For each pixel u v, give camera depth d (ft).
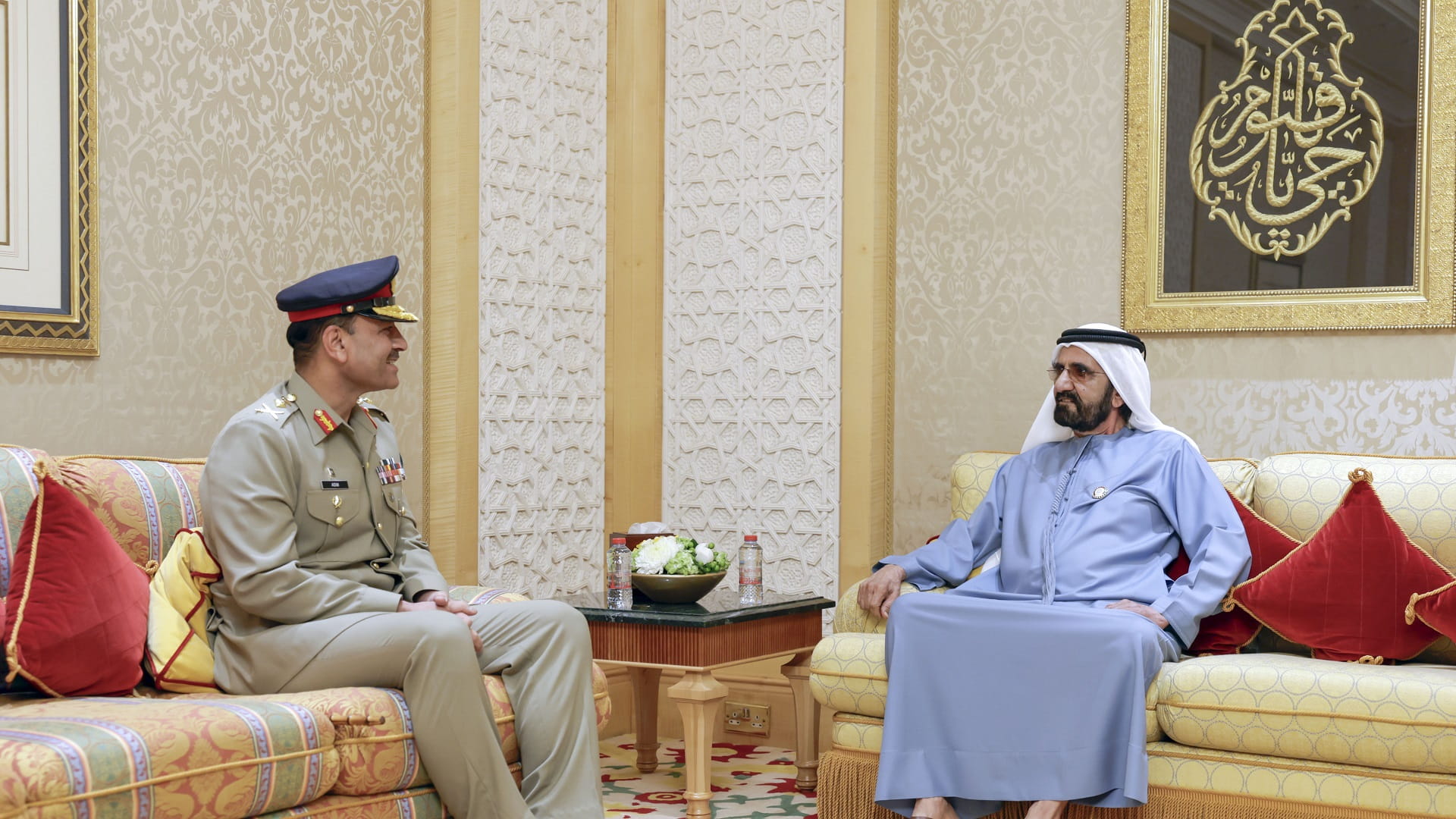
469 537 13.00
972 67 13.78
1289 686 8.75
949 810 9.59
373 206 12.48
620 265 14.84
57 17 10.03
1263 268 12.49
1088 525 10.81
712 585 12.09
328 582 8.76
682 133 14.93
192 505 9.43
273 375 11.60
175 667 8.51
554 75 13.99
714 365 14.73
